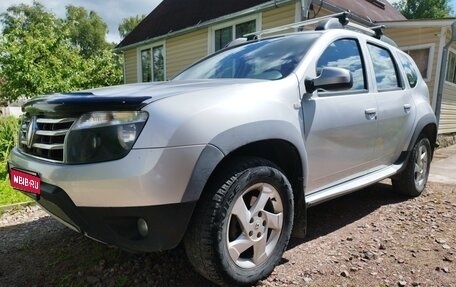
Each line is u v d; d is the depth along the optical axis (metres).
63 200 1.81
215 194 1.88
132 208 1.69
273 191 2.18
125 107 1.73
